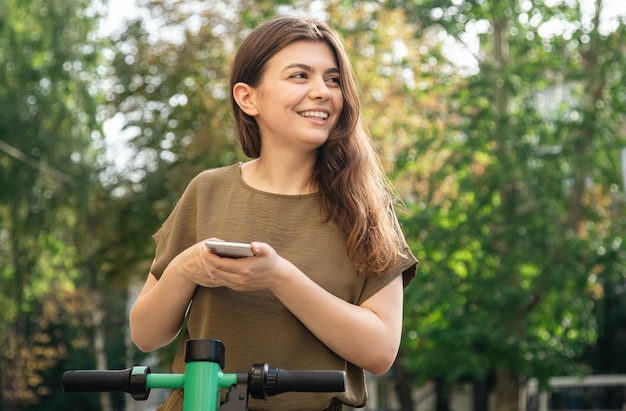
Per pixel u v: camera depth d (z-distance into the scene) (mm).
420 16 19875
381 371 2561
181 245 2691
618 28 20516
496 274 19906
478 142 20094
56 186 24891
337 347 2475
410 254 2682
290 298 2383
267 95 2639
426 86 20984
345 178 2627
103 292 28359
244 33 22547
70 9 25609
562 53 20656
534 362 20188
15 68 25281
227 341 2523
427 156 21484
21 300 27312
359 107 2695
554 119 20406
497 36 21344
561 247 20062
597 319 21312
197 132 22875
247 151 2770
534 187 19875
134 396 2195
